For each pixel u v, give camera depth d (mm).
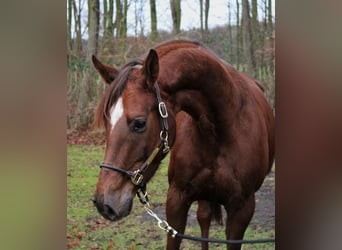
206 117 2354
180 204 2572
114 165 1922
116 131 1929
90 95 5715
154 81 2018
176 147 2541
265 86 5270
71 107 5605
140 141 1967
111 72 2150
